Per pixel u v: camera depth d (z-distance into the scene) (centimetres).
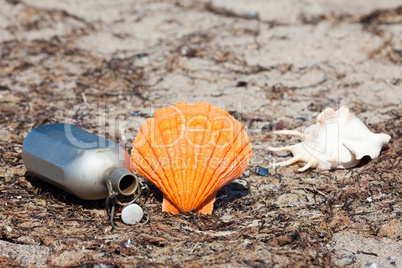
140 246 137
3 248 137
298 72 179
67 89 175
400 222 141
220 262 134
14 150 156
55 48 196
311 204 144
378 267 135
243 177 150
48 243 138
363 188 146
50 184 147
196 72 179
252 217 142
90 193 140
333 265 135
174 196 140
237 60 183
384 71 178
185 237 138
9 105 170
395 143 156
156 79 178
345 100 170
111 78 179
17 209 143
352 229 140
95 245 138
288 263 134
